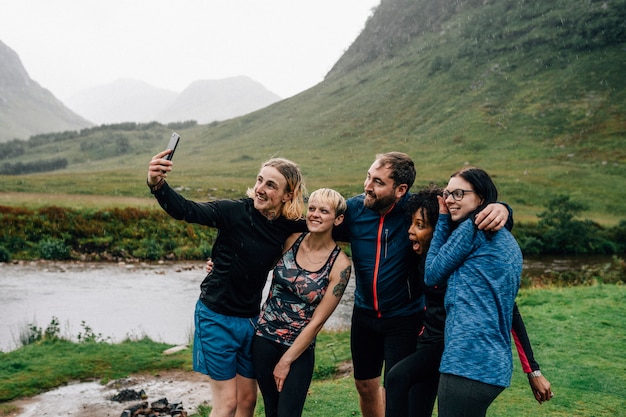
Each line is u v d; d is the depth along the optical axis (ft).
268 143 364.17
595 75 315.17
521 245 109.19
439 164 247.09
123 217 102.37
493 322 9.86
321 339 32.42
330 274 13.19
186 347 31.35
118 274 77.97
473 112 315.99
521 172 215.31
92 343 32.63
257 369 13.33
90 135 530.68
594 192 183.32
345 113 393.70
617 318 32.35
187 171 272.72
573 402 19.52
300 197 13.58
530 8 433.48
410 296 13.53
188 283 73.10
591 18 374.43
